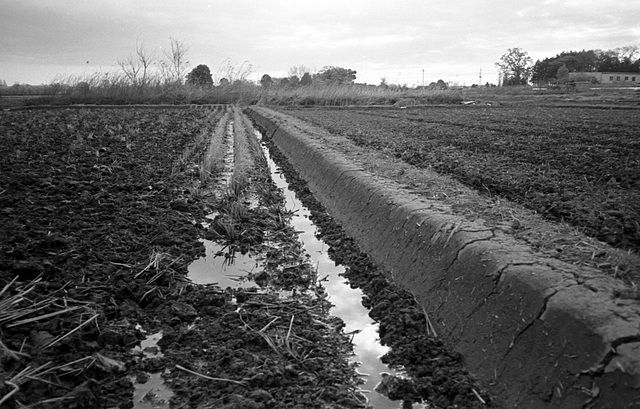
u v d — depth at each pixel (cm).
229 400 299
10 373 311
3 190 742
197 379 323
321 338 378
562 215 526
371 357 355
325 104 3806
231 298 448
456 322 364
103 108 3069
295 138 1279
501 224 454
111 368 332
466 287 373
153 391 312
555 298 300
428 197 575
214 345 365
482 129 1516
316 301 445
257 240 610
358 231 603
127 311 408
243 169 1006
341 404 299
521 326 308
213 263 536
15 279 409
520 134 1345
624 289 304
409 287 441
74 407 290
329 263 542
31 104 3256
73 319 375
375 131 1473
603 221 495
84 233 581
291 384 317
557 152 976
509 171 774
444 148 1065
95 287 438
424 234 464
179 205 718
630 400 234
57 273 461
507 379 298
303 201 813
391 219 539
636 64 10906
